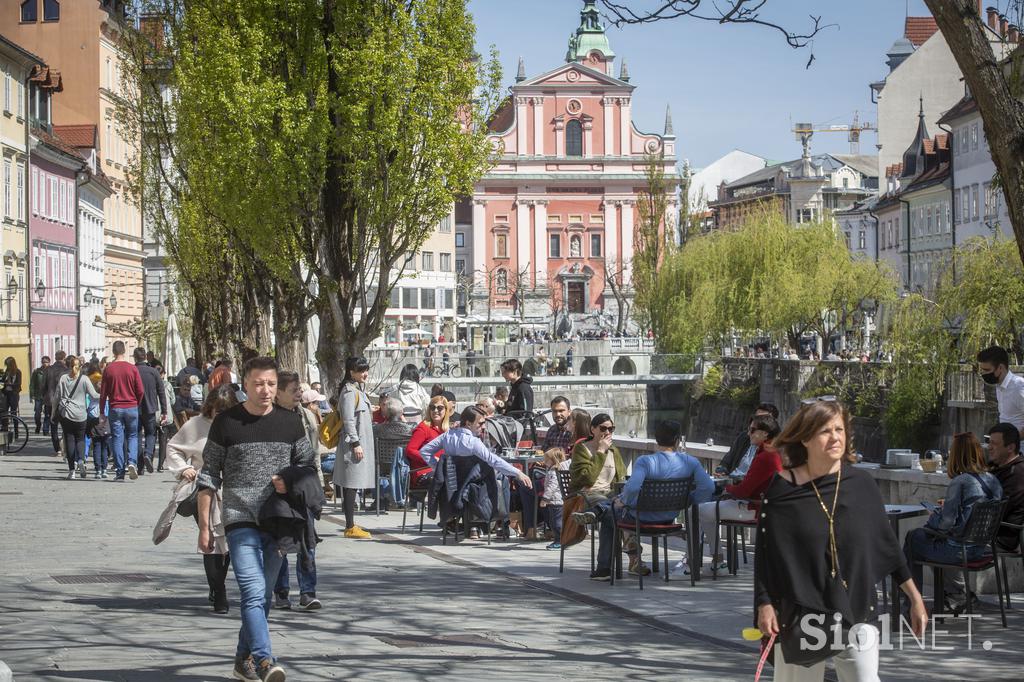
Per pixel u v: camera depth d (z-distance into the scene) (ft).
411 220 89.61
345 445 55.52
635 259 305.12
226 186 91.15
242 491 27.86
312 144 88.02
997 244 136.05
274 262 91.25
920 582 36.78
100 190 240.53
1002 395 43.34
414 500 60.54
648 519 42.24
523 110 426.51
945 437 139.33
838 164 479.00
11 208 185.78
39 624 33.76
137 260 271.28
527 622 35.40
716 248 233.76
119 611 35.91
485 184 424.87
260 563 27.61
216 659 29.60
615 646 32.12
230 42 88.43
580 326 405.80
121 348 79.82
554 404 58.08
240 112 88.07
